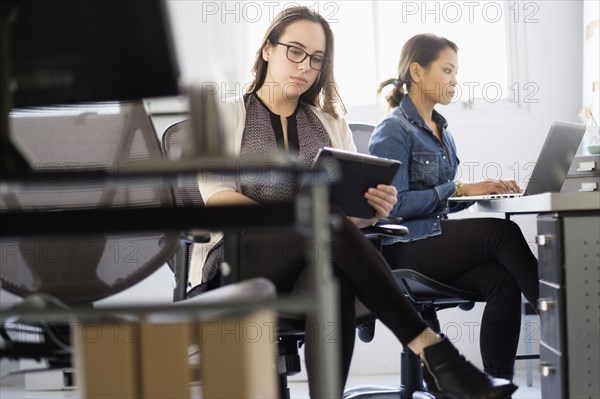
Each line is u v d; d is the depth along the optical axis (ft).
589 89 12.44
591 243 6.38
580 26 13.39
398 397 9.97
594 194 6.36
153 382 4.61
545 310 6.61
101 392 4.64
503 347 8.47
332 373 4.43
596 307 6.36
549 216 6.59
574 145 8.63
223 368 4.56
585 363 6.33
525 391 11.68
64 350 5.27
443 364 6.44
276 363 7.50
